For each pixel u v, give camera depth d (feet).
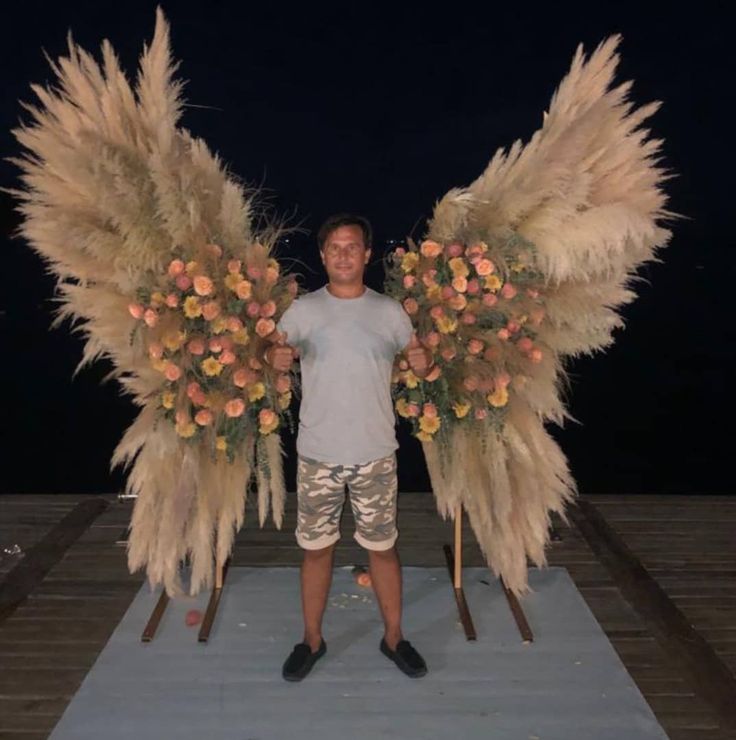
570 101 9.61
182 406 9.45
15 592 10.54
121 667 8.92
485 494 10.21
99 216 9.15
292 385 10.14
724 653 9.46
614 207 8.89
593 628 9.78
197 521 10.21
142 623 9.82
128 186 8.63
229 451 9.77
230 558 11.52
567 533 12.52
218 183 9.46
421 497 14.01
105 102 9.12
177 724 8.00
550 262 9.18
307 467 8.53
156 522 10.16
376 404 8.39
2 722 8.08
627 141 9.40
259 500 10.28
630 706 8.30
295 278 9.86
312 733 7.88
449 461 10.02
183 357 9.35
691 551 12.09
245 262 9.47
